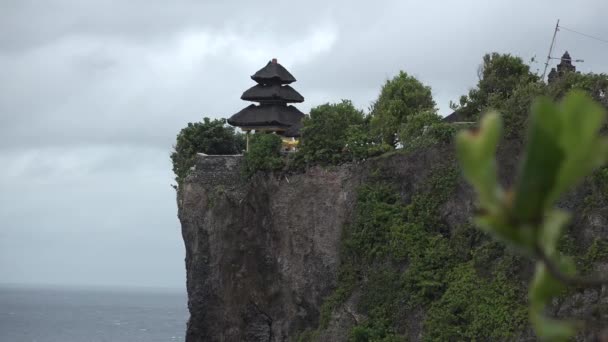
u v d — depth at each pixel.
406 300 58.28
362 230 62.84
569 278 5.11
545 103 4.50
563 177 4.57
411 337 56.72
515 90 61.25
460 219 59.16
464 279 55.69
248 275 69.00
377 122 67.75
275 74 76.88
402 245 60.28
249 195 69.81
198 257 72.44
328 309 62.75
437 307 55.88
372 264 61.81
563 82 56.53
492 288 53.94
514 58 69.25
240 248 69.56
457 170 60.12
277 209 67.69
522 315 51.34
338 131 67.31
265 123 76.25
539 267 5.21
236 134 79.06
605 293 47.00
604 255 48.75
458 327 53.97
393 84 73.12
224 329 70.50
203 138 76.44
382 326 58.41
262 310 68.31
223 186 72.00
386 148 65.12
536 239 4.75
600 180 51.47
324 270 64.81
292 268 66.56
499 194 4.70
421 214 60.69
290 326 66.25
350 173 65.38
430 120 63.81
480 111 65.94
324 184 66.06
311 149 67.06
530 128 4.61
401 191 63.00
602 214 50.44
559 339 5.05
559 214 4.82
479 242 57.25
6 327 199.75
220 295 70.75
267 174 68.94
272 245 68.00
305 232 66.19
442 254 58.19
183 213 73.62
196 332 72.12
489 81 68.75
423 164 62.03
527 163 4.61
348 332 60.69
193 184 73.19
